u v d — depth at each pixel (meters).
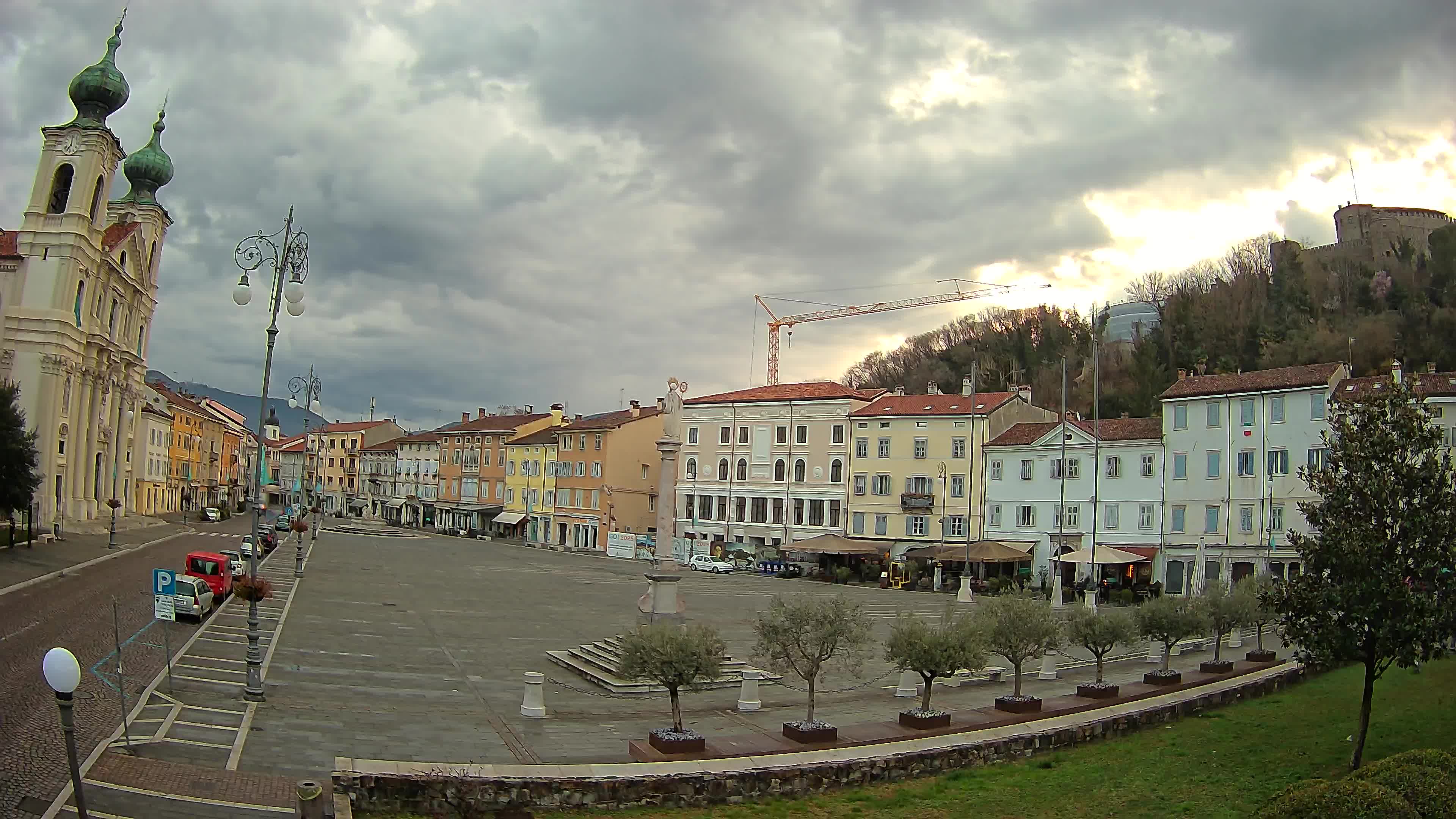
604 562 91.75
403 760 19.59
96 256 81.19
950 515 83.94
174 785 16.69
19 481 55.59
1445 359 85.56
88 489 82.75
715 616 49.53
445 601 49.62
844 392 93.62
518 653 34.97
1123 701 27.12
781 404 96.12
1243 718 26.27
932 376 140.12
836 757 19.94
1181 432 69.88
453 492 144.75
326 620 39.25
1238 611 33.06
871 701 28.20
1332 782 13.73
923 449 86.62
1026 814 18.06
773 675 31.64
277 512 159.00
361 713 23.48
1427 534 19.34
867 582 81.56
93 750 18.20
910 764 20.41
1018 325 144.12
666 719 25.09
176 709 22.16
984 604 27.45
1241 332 104.62
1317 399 62.59
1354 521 19.97
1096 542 69.44
